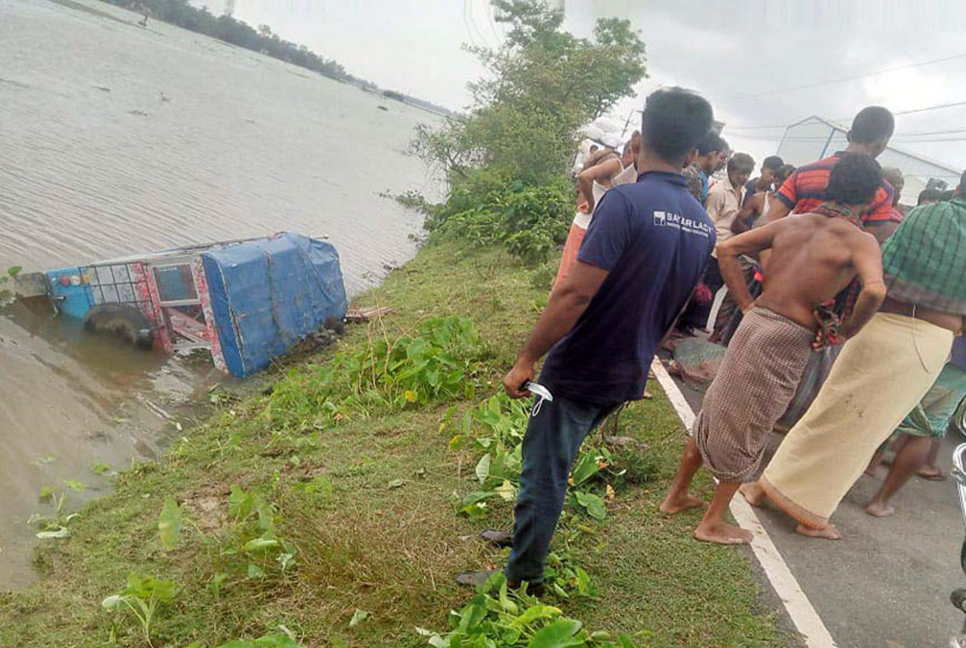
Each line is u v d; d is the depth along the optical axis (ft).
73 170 55.01
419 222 68.85
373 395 22.36
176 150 72.90
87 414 24.23
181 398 26.99
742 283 12.27
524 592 10.48
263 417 22.99
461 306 33.17
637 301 8.93
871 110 13.39
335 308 34.91
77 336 30.12
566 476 9.92
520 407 18.31
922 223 11.75
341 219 61.72
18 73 88.84
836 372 12.58
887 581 12.19
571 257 20.49
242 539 13.28
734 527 12.78
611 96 62.59
